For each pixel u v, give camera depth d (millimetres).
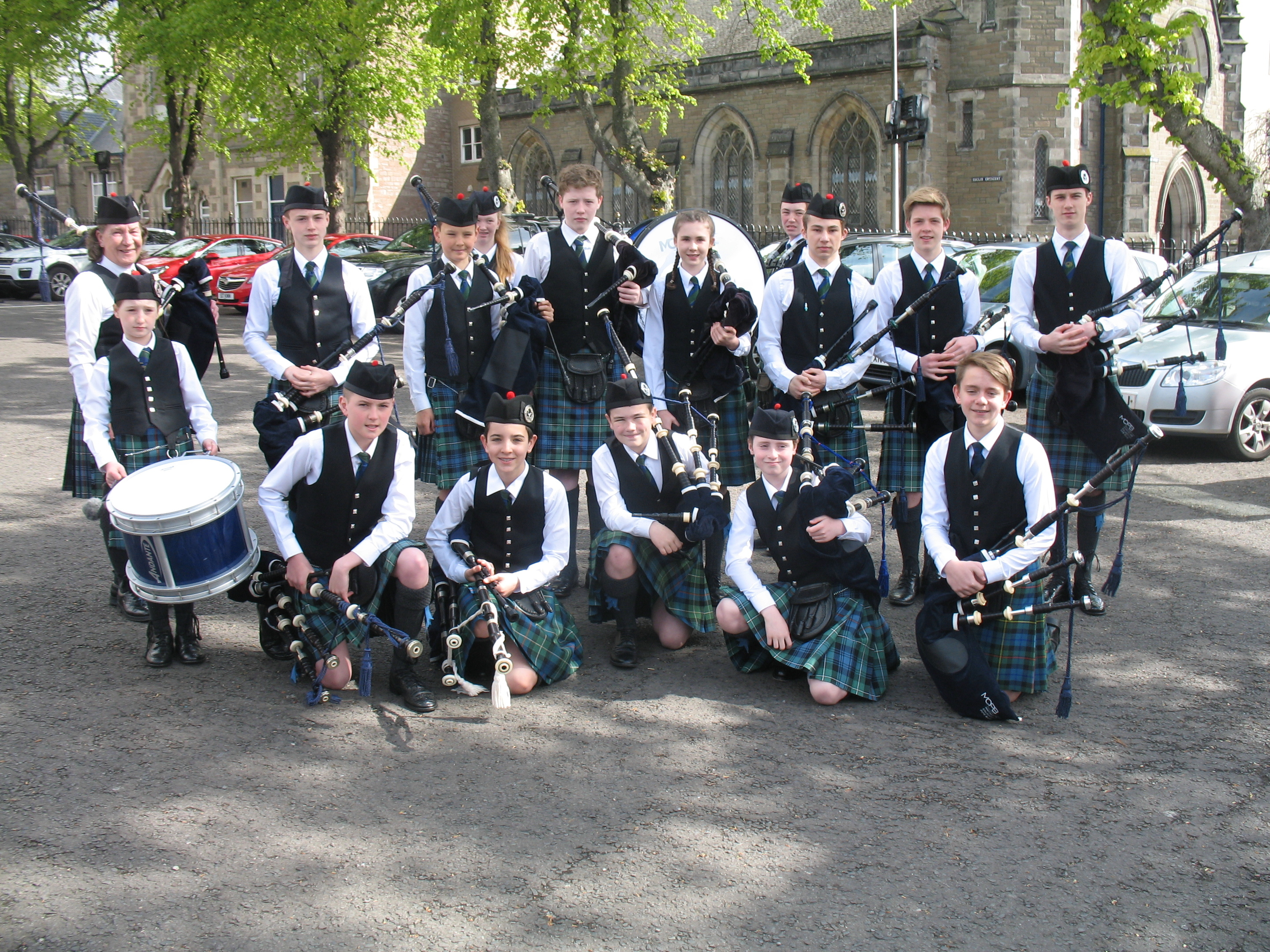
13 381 10430
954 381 4578
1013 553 3539
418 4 18938
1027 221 23469
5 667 3891
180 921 2453
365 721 3543
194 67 21797
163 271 17078
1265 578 5035
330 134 21281
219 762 3223
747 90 26297
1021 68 22984
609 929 2445
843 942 2408
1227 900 2578
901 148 15555
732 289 4547
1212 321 7883
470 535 3924
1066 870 2689
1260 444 7570
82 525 5754
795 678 3939
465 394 4555
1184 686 3842
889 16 24641
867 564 3852
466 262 4613
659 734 3461
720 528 4129
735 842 2809
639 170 16094
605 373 4730
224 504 3689
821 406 4656
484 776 3166
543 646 3797
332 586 3562
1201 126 12055
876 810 2977
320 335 4410
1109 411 4422
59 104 28141
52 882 2592
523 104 30547
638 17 16891
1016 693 3674
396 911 2504
